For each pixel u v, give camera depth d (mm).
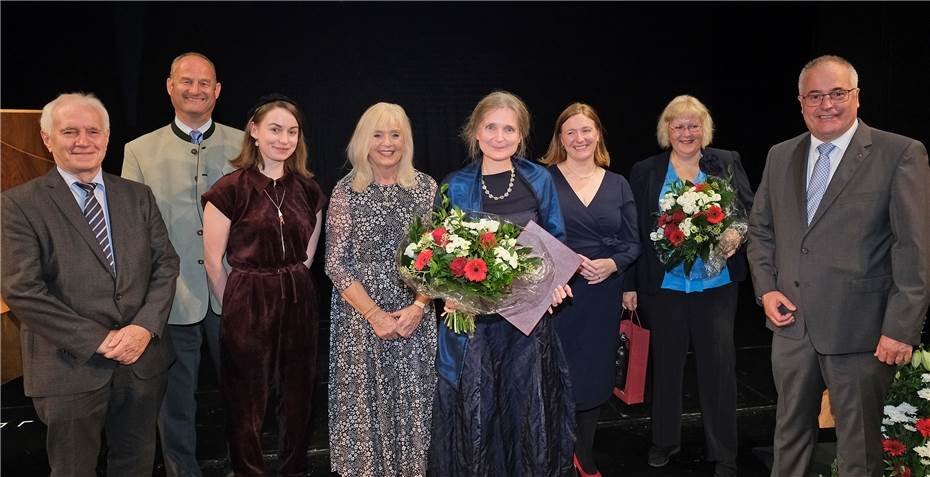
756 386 4367
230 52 6328
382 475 2746
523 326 2518
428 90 6621
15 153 3738
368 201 2652
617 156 6918
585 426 3078
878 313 2508
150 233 2631
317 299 2863
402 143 2652
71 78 6133
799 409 2705
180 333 3062
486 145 2574
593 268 2881
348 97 6535
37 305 2330
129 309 2506
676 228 2973
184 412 3111
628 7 6730
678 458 3439
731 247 2973
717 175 3176
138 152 3088
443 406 2584
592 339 2965
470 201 2598
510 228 2385
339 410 2742
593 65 6773
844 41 6418
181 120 3131
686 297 3160
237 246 2705
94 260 2451
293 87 6453
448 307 2500
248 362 2705
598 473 3141
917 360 2828
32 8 6008
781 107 6969
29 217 2367
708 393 3166
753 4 6820
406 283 2506
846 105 2486
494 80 6684
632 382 3227
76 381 2416
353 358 2703
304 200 2801
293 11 6379
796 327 2662
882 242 2506
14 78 6051
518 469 2625
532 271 2365
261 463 2779
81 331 2379
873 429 2576
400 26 6535
